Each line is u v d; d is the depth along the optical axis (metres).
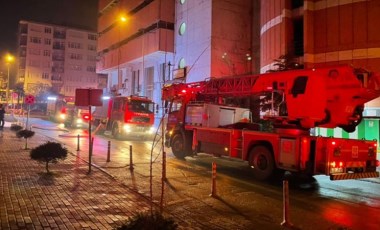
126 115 25.50
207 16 35.88
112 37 58.28
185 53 39.72
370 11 22.05
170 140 17.20
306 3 24.33
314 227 7.04
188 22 39.38
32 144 19.20
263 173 12.00
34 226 6.22
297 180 12.38
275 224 7.11
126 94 55.22
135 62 51.25
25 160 13.56
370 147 11.51
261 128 14.12
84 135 26.94
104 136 28.22
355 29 22.53
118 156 16.33
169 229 4.84
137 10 49.53
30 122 42.34
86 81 100.31
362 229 7.04
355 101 11.20
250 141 12.70
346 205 8.98
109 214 7.09
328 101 11.40
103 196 8.55
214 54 35.16
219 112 15.97
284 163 11.34
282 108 12.16
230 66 35.97
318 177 13.37
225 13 36.19
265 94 13.68
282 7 26.05
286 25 25.73
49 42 96.06
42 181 9.95
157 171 12.77
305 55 24.09
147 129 26.34
